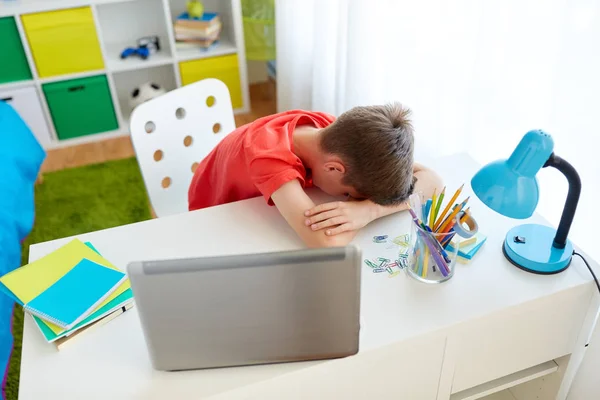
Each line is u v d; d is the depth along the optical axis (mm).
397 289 983
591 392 1136
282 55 2627
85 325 926
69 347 904
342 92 2221
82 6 2564
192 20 2812
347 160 1036
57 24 2559
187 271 740
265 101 3164
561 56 1214
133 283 749
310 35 2465
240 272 747
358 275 765
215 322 800
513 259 1033
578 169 1260
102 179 2578
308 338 839
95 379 851
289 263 745
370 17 1835
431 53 1637
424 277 996
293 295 780
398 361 928
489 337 987
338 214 1069
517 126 1414
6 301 1605
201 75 2902
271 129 1213
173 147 1510
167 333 807
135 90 2939
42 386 842
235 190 1317
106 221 2305
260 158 1129
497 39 1383
